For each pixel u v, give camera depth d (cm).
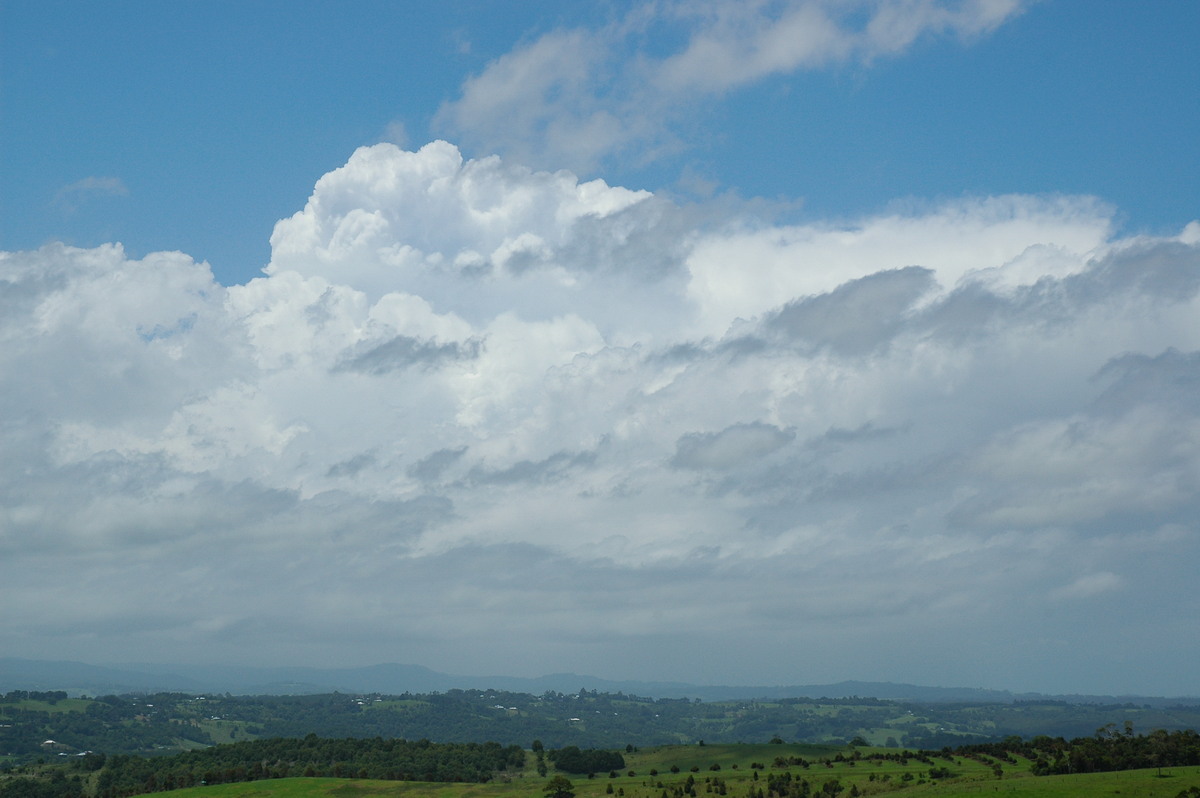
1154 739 19825
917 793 16975
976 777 18525
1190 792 14500
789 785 19400
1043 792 15638
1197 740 19425
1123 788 15475
